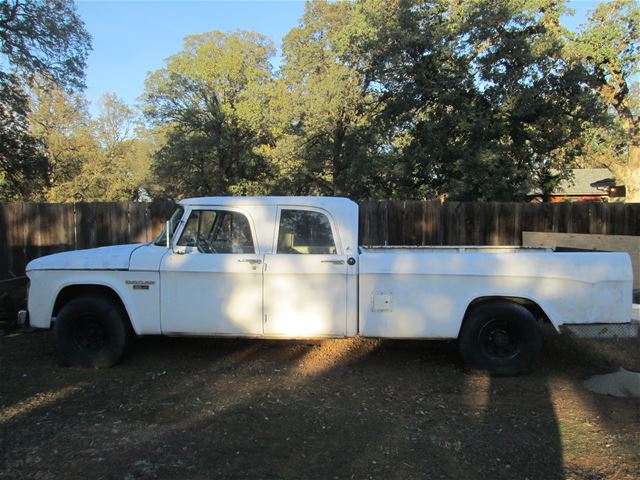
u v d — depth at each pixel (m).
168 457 3.34
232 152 34.25
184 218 5.21
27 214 9.09
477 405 4.28
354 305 4.92
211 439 3.61
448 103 17.94
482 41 17.50
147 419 3.95
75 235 9.22
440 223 9.90
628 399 4.42
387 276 4.89
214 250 5.12
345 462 3.30
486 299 5.00
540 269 4.83
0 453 3.39
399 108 18.61
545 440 3.64
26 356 5.57
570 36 17.28
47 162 23.19
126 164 47.66
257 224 5.09
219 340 6.14
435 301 4.90
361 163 21.38
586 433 3.75
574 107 16.89
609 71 17.64
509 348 4.98
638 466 3.27
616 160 21.08
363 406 4.24
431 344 6.03
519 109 16.42
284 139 26.91
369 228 9.81
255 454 3.39
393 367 5.26
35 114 36.44
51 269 5.19
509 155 17.77
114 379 4.85
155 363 5.32
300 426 3.84
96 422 3.89
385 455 3.39
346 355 5.63
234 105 34.94
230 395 4.46
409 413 4.10
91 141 41.50
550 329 6.69
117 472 3.15
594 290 4.82
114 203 9.25
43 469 3.18
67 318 5.13
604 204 10.09
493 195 16.81
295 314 4.96
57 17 20.09
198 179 35.53
